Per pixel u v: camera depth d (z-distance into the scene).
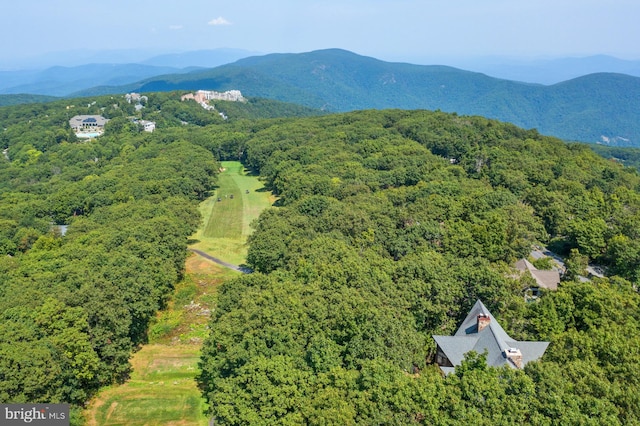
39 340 56.25
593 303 64.81
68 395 57.91
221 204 175.38
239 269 117.19
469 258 79.50
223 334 59.50
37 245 113.50
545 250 109.06
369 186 137.75
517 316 65.44
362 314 54.53
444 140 188.12
